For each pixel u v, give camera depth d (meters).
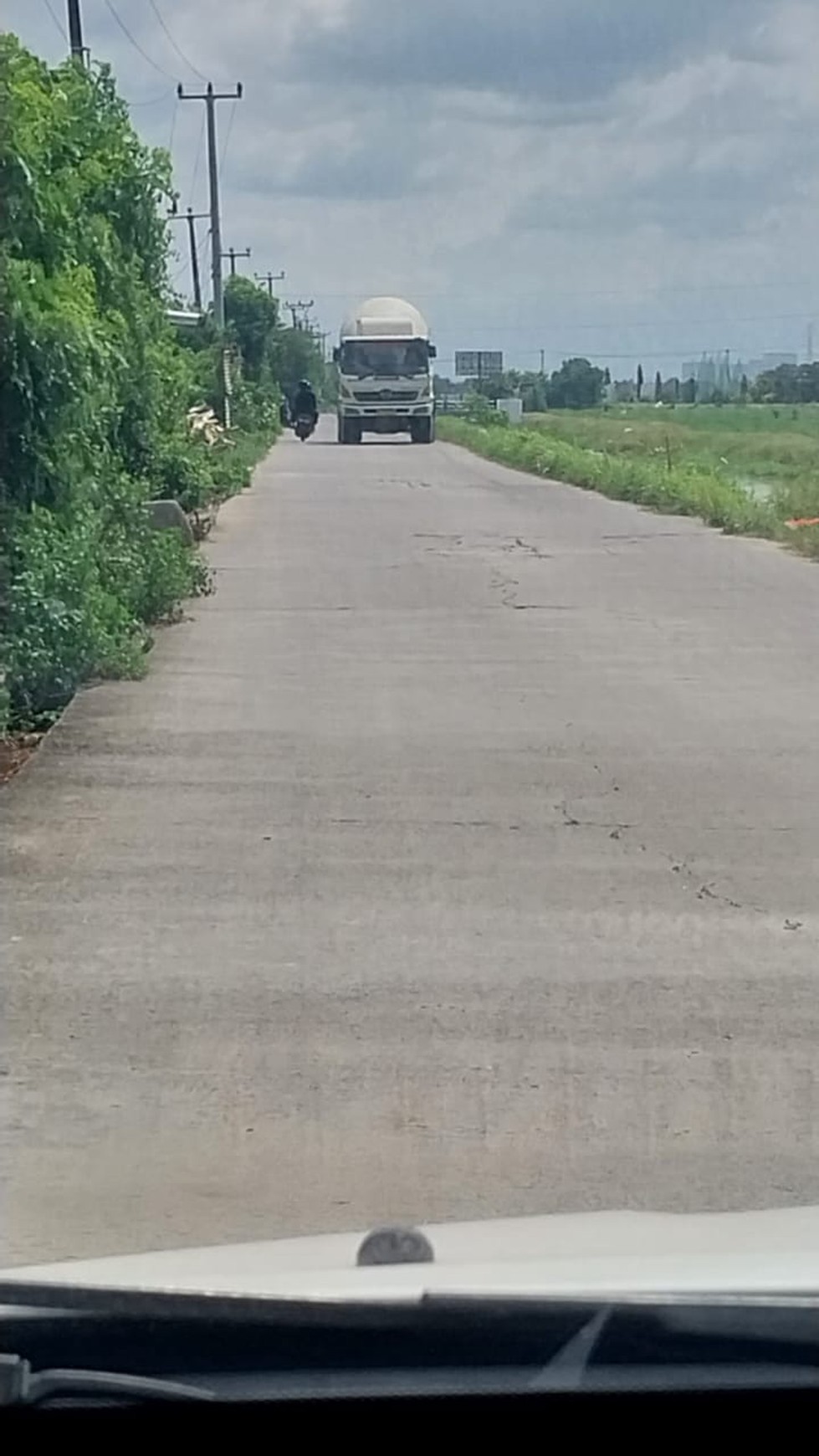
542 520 30.31
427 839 9.75
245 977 7.50
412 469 46.72
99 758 11.60
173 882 8.91
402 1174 5.64
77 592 13.66
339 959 7.75
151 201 17.77
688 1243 3.69
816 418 97.62
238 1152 5.80
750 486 37.06
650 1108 6.17
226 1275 3.43
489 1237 3.80
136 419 20.88
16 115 12.86
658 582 21.42
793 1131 5.98
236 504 33.47
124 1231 5.22
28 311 12.70
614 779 11.18
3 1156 5.76
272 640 16.56
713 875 9.11
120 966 7.64
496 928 8.21
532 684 14.44
